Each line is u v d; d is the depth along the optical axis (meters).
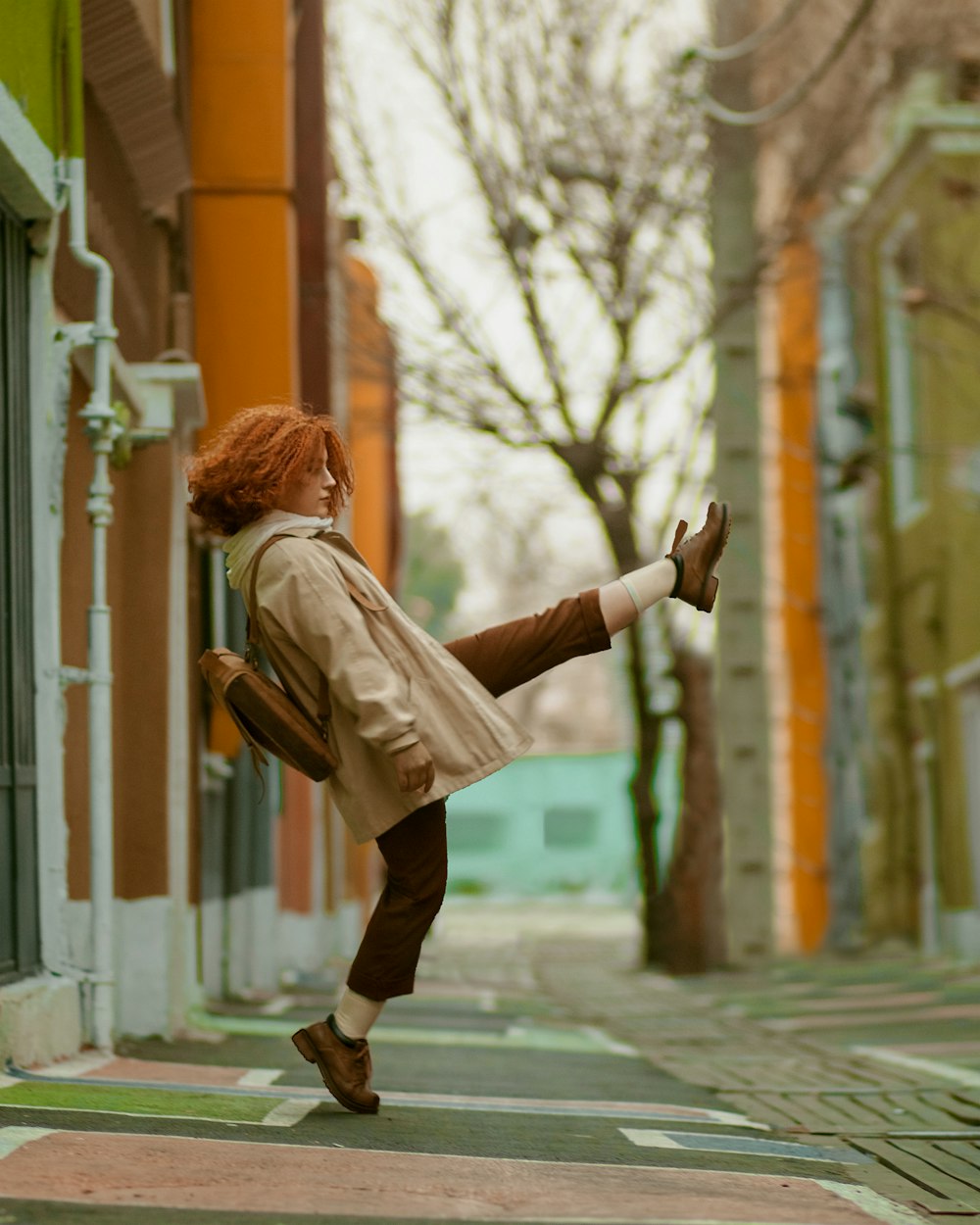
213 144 10.55
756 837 17.03
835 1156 4.62
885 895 21.61
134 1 7.46
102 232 7.25
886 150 19.66
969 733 18.69
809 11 17.70
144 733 7.53
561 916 41.59
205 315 10.45
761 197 19.55
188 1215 3.09
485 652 4.15
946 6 17.84
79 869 6.29
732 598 17.05
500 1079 6.25
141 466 7.65
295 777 15.23
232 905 11.19
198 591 9.41
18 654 5.58
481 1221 3.14
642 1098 5.91
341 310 16.70
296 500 4.18
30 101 5.65
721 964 17.36
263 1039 7.57
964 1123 5.59
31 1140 3.74
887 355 20.64
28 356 5.87
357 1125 4.27
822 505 24.27
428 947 24.94
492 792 52.91
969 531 18.20
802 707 25.28
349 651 3.97
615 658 49.75
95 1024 6.08
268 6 10.59
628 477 17.08
